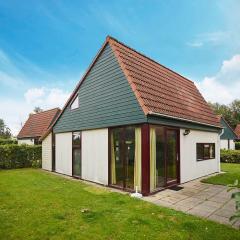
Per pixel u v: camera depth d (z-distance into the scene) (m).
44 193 9.52
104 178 11.64
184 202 8.43
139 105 9.60
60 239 5.43
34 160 20.27
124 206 7.65
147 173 9.36
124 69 10.54
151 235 5.61
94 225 6.16
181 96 13.66
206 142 14.70
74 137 14.64
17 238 5.46
